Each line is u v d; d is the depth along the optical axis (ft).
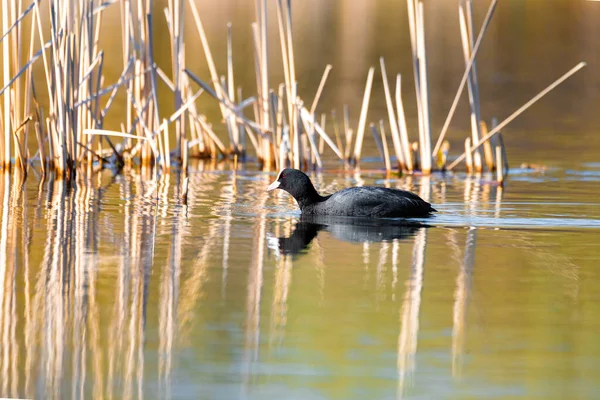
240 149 71.61
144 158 63.87
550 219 44.39
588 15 152.97
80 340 27.12
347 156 68.23
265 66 62.44
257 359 25.63
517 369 25.07
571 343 26.99
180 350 26.32
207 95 94.58
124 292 31.81
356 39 124.88
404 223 44.04
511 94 98.27
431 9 152.35
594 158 66.49
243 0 151.43
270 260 36.40
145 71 60.95
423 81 60.29
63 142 55.21
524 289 32.35
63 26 54.24
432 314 29.55
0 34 58.29
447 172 62.23
